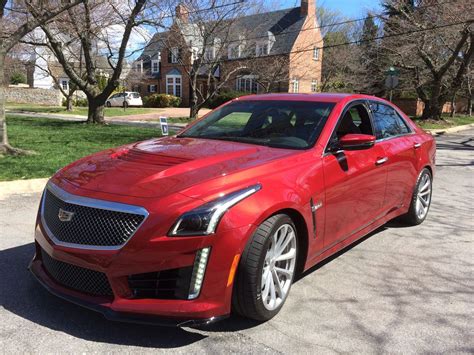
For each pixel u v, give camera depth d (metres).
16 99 43.84
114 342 3.09
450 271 4.61
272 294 3.43
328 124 4.27
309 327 3.40
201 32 23.86
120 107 46.34
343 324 3.47
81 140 13.34
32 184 7.39
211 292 3.00
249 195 3.19
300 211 3.55
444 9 22.88
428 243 5.44
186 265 2.94
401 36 27.23
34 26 10.20
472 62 30.91
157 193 3.08
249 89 43.94
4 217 5.88
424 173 6.07
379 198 4.87
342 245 4.39
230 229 3.01
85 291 3.16
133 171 3.44
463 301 3.93
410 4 27.38
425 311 3.73
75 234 3.14
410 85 33.56
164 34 23.52
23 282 3.96
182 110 41.09
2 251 4.69
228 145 4.13
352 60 38.72
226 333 3.26
